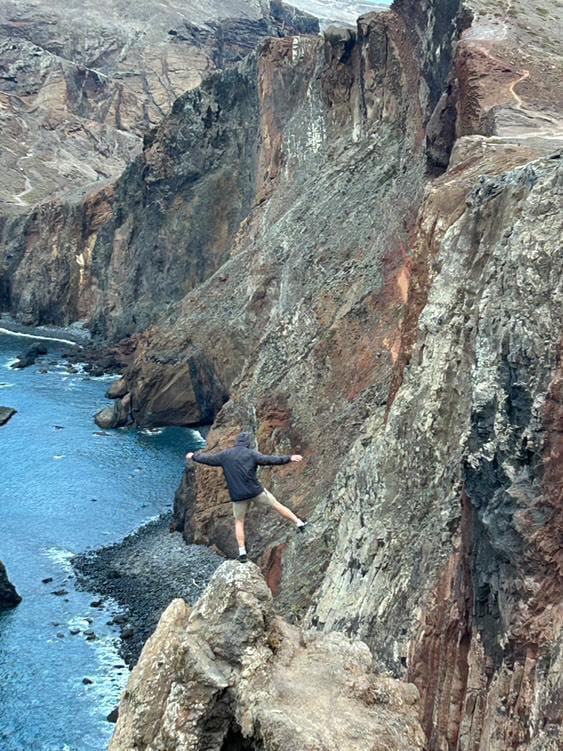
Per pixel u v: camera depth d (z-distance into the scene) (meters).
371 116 82.19
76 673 44.97
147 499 69.00
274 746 12.20
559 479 21.84
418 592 27.56
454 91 60.28
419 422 31.52
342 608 31.47
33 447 80.44
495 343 26.11
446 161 62.59
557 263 24.98
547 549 21.44
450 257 33.12
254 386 62.81
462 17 65.12
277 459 15.55
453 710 23.98
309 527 42.59
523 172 29.94
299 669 13.73
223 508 57.91
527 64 55.44
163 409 87.00
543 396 22.83
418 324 33.50
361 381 55.00
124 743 13.64
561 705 18.75
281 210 88.62
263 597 14.02
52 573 56.34
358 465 39.84
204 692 13.17
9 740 39.56
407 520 30.69
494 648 22.56
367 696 13.44
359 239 71.25
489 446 24.23
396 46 79.56
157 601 52.22
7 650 47.06
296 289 75.44
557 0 71.38
